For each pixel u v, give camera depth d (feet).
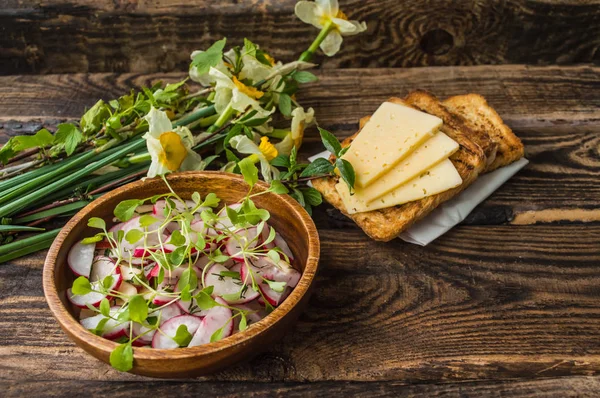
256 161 1.87
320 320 1.70
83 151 1.92
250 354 1.47
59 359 1.62
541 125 2.18
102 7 2.28
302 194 1.85
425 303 1.74
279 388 1.59
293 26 2.33
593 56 2.43
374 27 2.35
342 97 2.26
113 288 1.57
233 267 1.63
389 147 1.87
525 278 1.80
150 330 1.48
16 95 2.25
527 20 2.35
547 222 1.92
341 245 1.85
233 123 1.91
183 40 2.34
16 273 1.78
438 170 1.84
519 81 2.33
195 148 1.96
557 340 1.68
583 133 2.15
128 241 1.58
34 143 1.80
